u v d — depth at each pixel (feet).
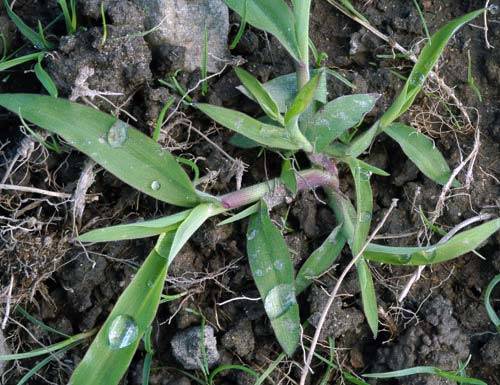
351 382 0.90
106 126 0.83
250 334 0.89
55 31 0.92
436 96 0.95
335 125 0.88
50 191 0.86
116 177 0.89
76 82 0.85
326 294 0.89
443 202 0.92
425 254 0.85
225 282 0.90
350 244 0.87
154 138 0.85
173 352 0.88
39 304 0.89
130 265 0.90
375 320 0.85
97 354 0.79
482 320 0.92
